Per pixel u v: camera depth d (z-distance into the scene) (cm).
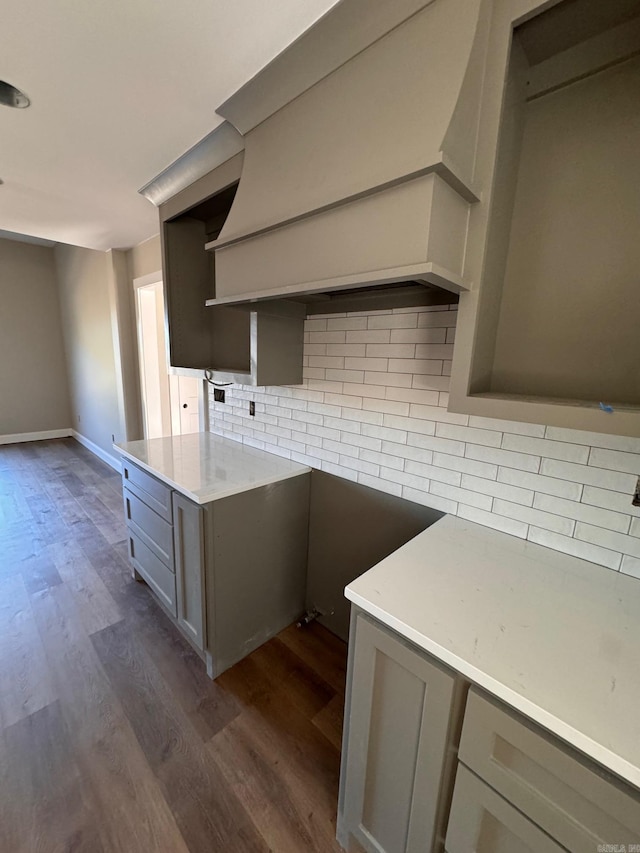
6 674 163
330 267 106
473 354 94
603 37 82
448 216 86
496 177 88
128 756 130
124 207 226
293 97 115
